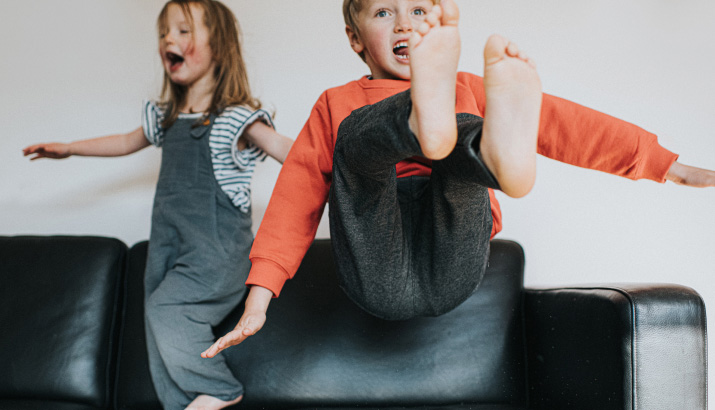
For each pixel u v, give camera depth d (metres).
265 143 1.62
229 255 1.54
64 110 2.18
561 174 2.06
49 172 2.14
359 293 1.10
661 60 2.09
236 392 1.45
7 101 2.19
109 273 1.64
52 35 2.21
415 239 1.07
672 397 1.09
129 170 2.13
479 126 0.83
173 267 1.56
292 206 1.16
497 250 1.56
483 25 2.12
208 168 1.60
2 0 2.23
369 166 0.89
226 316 1.56
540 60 2.10
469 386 1.44
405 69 1.22
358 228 0.99
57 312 1.59
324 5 2.15
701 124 2.07
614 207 2.05
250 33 2.14
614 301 1.13
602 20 2.11
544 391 1.37
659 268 2.03
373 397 1.44
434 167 0.94
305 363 1.47
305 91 2.13
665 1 2.11
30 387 1.53
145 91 2.17
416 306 1.13
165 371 1.49
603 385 1.15
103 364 1.58
